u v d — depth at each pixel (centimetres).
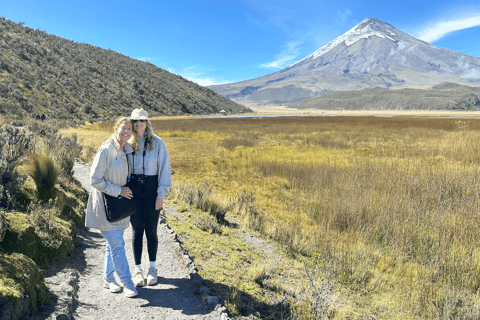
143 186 306
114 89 8131
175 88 11275
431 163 1390
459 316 381
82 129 3506
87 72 8138
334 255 552
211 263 434
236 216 770
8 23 8231
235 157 1753
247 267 455
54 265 345
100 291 313
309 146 2178
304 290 419
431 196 840
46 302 262
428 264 549
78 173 902
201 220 622
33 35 8512
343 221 725
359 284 472
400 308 409
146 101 8600
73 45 9762
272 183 1173
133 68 10719
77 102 6119
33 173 471
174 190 881
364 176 1084
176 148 2080
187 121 5309
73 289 295
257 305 347
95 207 296
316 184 1060
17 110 3991
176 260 410
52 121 3459
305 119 6375
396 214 727
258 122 5138
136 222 315
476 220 671
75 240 426
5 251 296
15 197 403
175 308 294
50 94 5688
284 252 570
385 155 1711
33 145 662
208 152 1922
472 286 474
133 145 297
